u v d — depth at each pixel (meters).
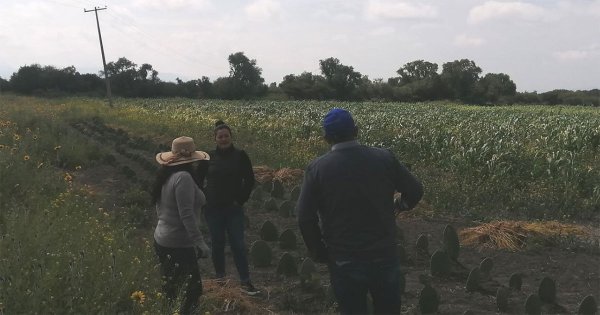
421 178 11.07
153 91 82.06
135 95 81.25
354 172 3.00
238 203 5.17
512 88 90.00
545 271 6.25
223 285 5.24
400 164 3.18
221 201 5.11
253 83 87.31
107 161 13.12
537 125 23.20
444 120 27.14
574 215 9.09
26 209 6.41
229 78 86.38
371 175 3.01
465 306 5.07
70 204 6.69
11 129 14.80
